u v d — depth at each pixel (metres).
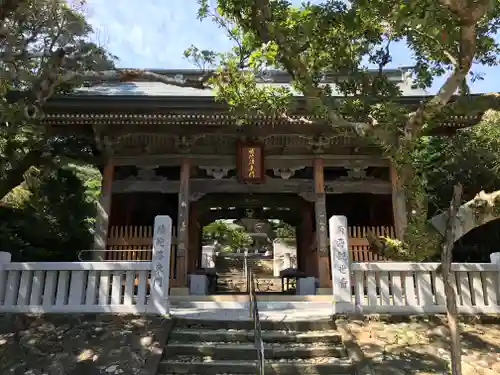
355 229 15.48
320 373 7.59
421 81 9.84
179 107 13.78
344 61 8.82
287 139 15.95
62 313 9.21
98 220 14.98
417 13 7.39
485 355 8.06
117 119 14.15
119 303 9.40
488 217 6.64
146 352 8.02
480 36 8.85
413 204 7.18
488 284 10.04
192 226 19.03
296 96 13.20
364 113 8.48
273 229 42.28
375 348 8.22
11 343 8.24
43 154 14.16
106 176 15.49
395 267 9.90
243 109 9.45
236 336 8.80
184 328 9.13
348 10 8.15
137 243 14.87
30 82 11.28
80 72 10.69
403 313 9.59
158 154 15.86
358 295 9.80
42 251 16.89
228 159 16.03
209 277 19.80
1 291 9.41
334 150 16.23
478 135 17.41
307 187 16.03
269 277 32.47
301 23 8.33
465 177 17.31
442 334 8.79
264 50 8.05
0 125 10.55
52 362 7.73
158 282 9.47
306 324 9.25
